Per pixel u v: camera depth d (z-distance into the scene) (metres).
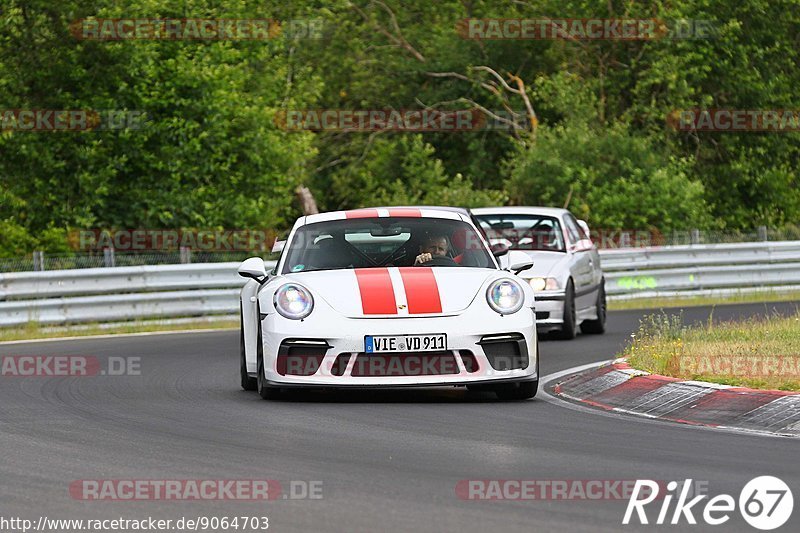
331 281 37.31
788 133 122.62
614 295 84.06
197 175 92.31
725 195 122.19
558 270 57.59
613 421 32.88
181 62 90.62
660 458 27.20
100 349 55.38
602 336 60.50
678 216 106.38
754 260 91.56
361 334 35.66
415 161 125.31
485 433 30.81
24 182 89.19
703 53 118.06
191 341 59.75
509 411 34.75
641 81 117.69
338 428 31.67
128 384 42.09
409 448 28.61
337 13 142.00
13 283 65.56
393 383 35.59
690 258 88.50
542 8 128.00
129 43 89.19
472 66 136.00
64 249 87.19
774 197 122.88
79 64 88.88
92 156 88.50
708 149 122.19
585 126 111.62
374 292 36.62
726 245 90.12
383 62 139.88
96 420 33.38
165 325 70.00
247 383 40.09
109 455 27.86
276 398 37.69
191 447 28.86
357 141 139.00
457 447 28.73
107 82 89.31
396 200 124.88
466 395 38.38
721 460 26.91
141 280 71.12
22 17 88.50
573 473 25.47
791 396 32.69
